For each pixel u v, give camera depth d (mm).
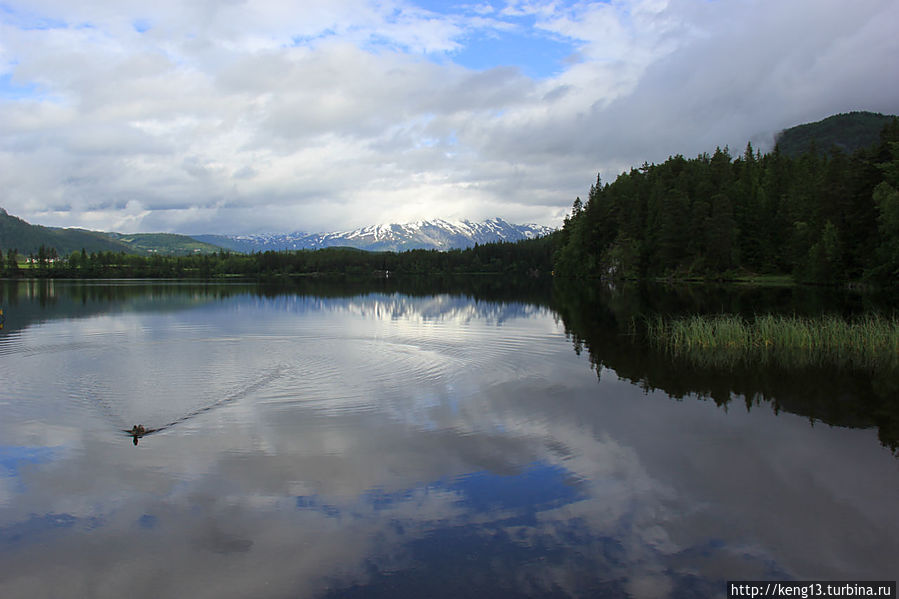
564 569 9492
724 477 13219
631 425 17156
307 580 9195
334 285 131875
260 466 13906
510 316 52062
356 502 11953
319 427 17047
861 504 11820
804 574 9422
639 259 126500
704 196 124812
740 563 9711
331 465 13977
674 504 11836
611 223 142125
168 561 9742
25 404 20094
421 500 12039
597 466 13852
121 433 16625
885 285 70625
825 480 13008
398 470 13641
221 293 95500
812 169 132375
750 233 116250
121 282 148375
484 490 12523
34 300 76375
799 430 16578
